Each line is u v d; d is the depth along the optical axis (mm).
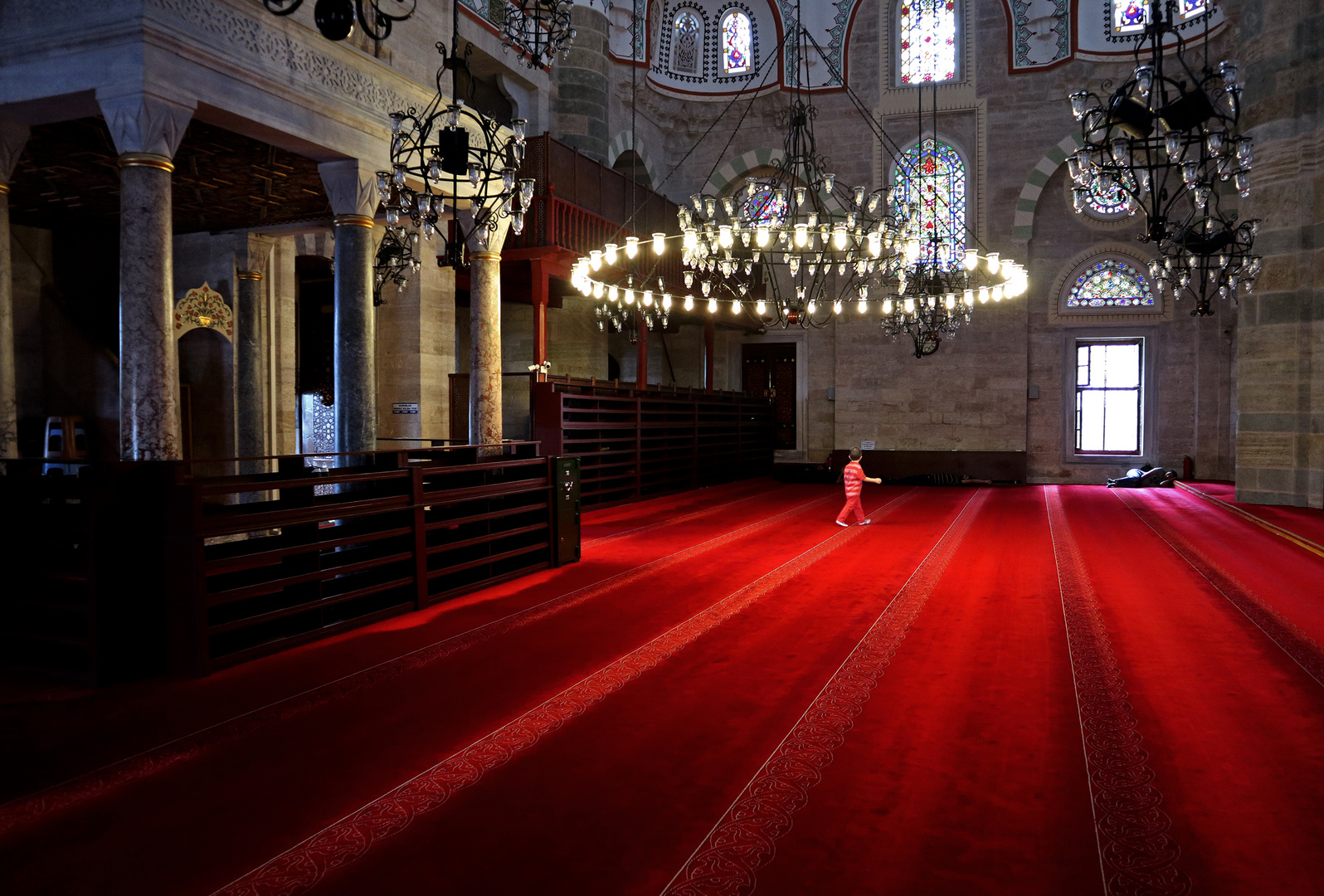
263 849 3270
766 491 18938
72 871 3117
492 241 11719
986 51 22062
